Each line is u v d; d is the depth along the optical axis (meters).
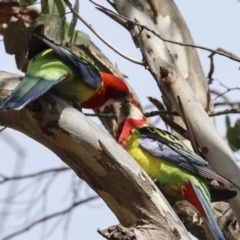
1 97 7.64
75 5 10.38
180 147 10.11
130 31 10.47
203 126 9.80
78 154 7.63
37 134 7.64
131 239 7.25
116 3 10.66
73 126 7.51
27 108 7.43
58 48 8.26
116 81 10.50
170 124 10.82
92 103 10.26
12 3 10.75
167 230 7.72
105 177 7.73
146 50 10.22
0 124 7.72
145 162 10.18
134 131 10.35
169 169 10.11
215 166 9.73
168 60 10.14
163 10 11.94
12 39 10.59
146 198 7.76
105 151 7.60
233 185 9.31
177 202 10.58
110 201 7.89
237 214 9.66
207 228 10.93
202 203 10.02
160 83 10.06
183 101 9.89
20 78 7.92
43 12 10.34
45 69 8.06
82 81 8.69
